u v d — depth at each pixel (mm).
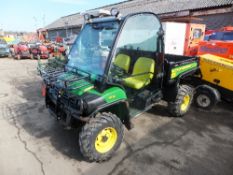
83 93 2445
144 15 2930
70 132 3379
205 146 3059
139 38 3092
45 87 3178
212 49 5078
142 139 3215
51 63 3523
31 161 2652
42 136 3254
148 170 2518
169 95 3865
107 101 2420
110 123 2525
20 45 13391
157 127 3619
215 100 4199
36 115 4031
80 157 2746
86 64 2947
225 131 3527
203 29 8234
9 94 5375
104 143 2631
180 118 4008
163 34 3361
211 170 2535
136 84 3242
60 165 2588
